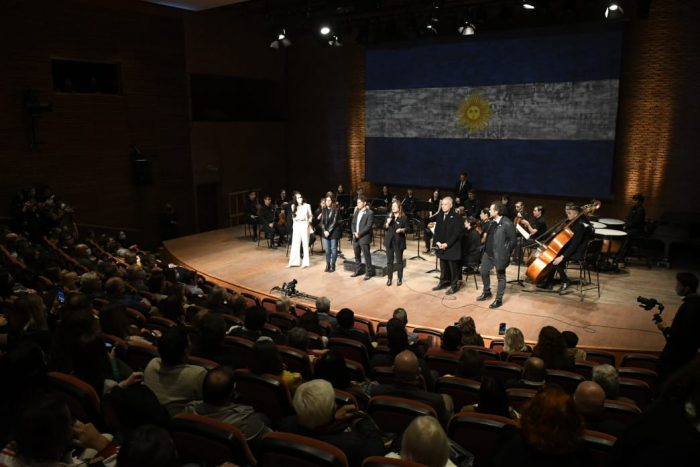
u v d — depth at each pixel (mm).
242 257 13508
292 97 19500
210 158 17719
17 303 4953
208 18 17094
